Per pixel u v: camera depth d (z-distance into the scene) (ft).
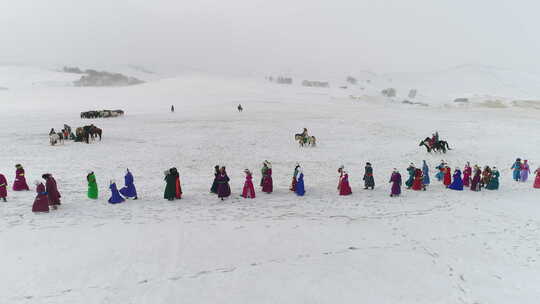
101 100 303.27
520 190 70.03
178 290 30.01
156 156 96.43
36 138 119.03
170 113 212.23
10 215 47.42
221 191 58.65
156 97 328.90
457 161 98.02
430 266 36.09
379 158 100.83
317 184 72.79
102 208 52.34
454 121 185.06
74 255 35.81
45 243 38.55
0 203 52.75
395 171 63.57
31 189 61.26
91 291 29.45
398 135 141.28
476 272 35.22
